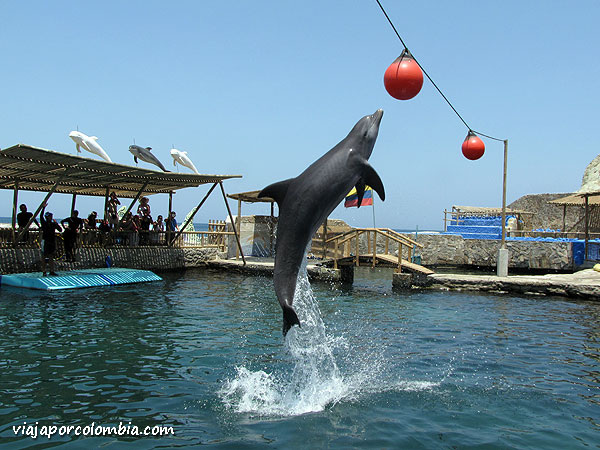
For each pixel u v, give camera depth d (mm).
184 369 6844
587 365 7359
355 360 7535
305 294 12016
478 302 13984
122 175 17219
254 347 8109
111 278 15875
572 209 30234
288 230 5023
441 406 5602
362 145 5293
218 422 5062
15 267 15945
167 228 21688
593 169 30328
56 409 5328
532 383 6473
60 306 11375
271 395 5883
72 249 16641
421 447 4520
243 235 25703
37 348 7754
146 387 6078
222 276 19297
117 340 8375
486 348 8383
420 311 12273
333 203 5090
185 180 19141
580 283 15266
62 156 13641
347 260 18594
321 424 5047
